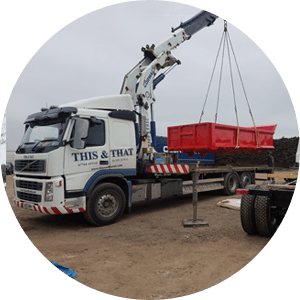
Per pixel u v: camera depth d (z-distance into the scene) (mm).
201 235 5430
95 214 6047
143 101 7996
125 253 4648
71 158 5730
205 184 9406
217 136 7223
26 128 6254
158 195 7664
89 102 6367
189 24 8656
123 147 6609
